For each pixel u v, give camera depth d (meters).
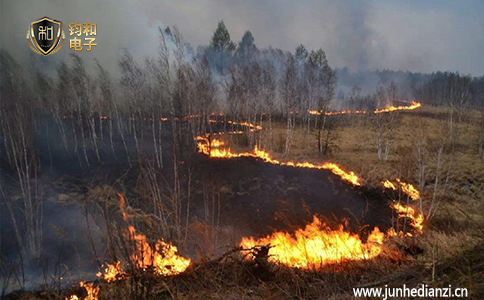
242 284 4.71
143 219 4.04
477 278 3.32
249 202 22.23
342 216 21.11
